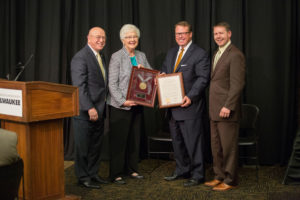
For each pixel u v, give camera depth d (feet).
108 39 14.34
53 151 8.29
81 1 14.58
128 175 11.86
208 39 13.43
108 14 14.29
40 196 8.05
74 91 8.46
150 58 14.11
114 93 10.86
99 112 10.74
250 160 13.51
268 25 13.08
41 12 14.96
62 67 15.02
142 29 14.07
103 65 11.12
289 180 11.01
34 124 7.82
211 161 13.75
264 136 13.39
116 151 11.19
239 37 13.12
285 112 12.92
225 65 10.25
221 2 13.33
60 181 8.49
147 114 14.38
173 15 13.80
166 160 14.35
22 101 7.40
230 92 10.01
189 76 10.90
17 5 15.24
